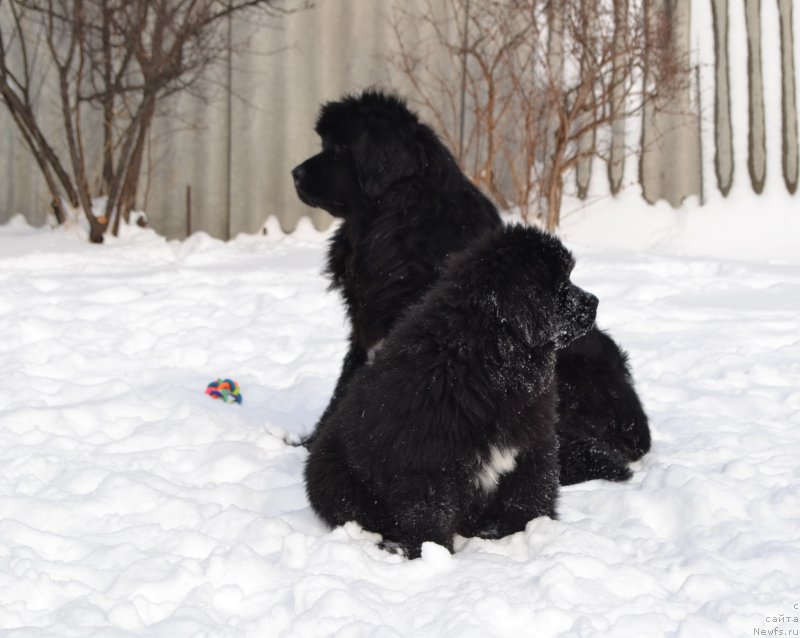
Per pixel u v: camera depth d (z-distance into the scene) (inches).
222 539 136.6
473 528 144.1
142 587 118.0
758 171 435.2
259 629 107.7
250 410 206.8
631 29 425.7
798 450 173.8
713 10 435.2
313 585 115.9
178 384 222.5
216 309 292.2
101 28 386.6
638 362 240.5
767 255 411.8
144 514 145.6
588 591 116.6
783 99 433.1
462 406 127.6
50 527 140.4
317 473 141.6
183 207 434.6
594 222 435.8
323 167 194.4
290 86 432.5
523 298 129.0
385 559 130.4
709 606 111.5
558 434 170.2
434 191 184.2
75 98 407.5
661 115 435.8
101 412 195.3
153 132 429.1
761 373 224.7
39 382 217.5
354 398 139.5
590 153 416.2
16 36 419.2
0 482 157.2
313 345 261.1
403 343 134.1
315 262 370.3
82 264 360.8
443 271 144.5
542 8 437.1
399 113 190.2
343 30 438.0
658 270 349.7
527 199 422.0
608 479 165.6
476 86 443.2
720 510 145.3
